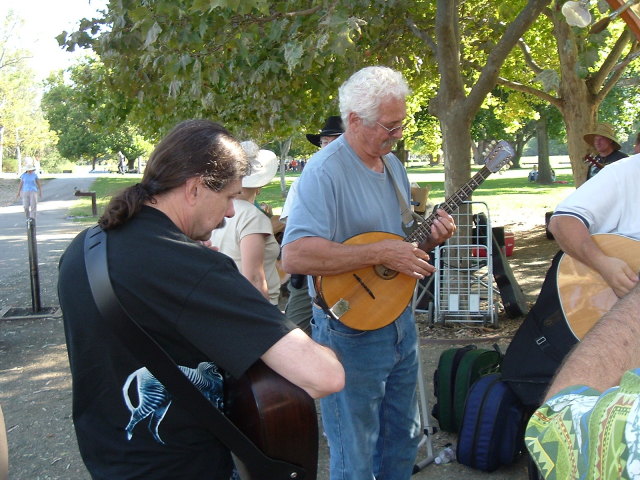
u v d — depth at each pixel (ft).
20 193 61.41
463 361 12.94
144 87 21.88
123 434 5.23
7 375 18.58
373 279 8.98
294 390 5.38
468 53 35.19
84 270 5.21
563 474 3.29
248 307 5.14
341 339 8.87
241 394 5.41
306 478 5.50
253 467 5.29
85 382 5.28
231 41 19.72
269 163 11.09
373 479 9.12
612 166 9.34
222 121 25.62
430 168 197.77
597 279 10.00
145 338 5.02
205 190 5.43
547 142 103.65
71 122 196.34
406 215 9.44
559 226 9.34
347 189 8.85
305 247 8.56
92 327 5.14
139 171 215.31
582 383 3.60
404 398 9.51
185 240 5.24
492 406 11.60
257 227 10.57
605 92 30.55
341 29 15.70
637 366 3.63
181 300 5.04
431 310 22.21
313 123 25.36
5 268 37.52
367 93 8.49
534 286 27.89
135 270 5.05
